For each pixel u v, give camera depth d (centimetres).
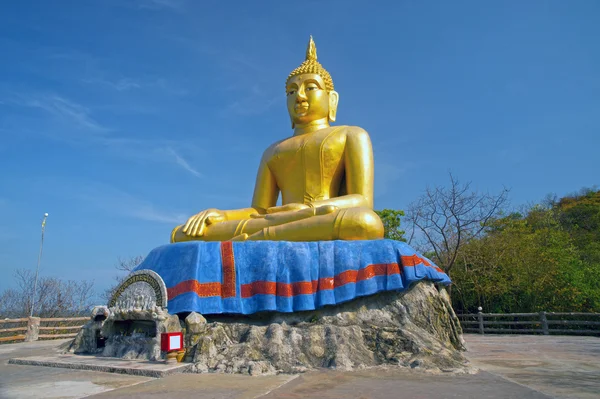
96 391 621
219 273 1019
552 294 1866
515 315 1773
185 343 874
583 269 1953
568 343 1334
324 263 1008
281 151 1401
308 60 1545
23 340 1653
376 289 987
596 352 1092
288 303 977
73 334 1864
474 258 2038
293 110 1450
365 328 910
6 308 2414
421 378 694
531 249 1945
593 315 1641
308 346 830
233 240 1169
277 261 1019
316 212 1134
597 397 555
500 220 2425
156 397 574
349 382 662
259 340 855
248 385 646
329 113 1477
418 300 1010
